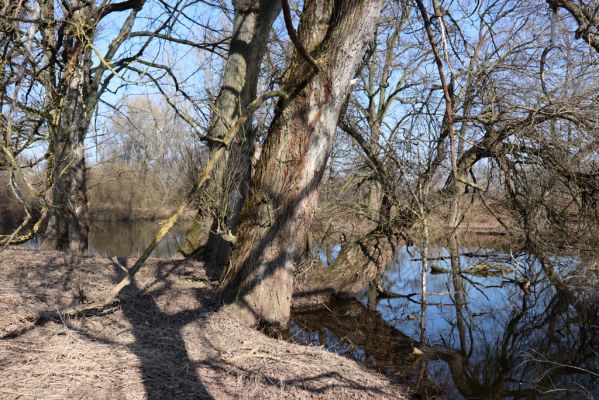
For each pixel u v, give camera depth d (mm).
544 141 8273
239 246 5934
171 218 3252
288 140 5625
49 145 4332
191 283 6828
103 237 19125
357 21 5270
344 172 10477
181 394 3479
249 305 5742
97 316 4949
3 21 3516
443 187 9617
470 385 5449
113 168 13859
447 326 7996
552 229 9867
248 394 3678
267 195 5758
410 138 8430
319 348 5219
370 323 7914
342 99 5680
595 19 4934
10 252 7445
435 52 3219
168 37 8961
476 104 8828
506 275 11844
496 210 10312
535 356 6594
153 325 4977
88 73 6242
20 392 3088
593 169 8641
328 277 8586
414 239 9094
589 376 5945
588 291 9047
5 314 4469
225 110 7664
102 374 3545
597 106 8039
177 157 8375
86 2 4512
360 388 4324
